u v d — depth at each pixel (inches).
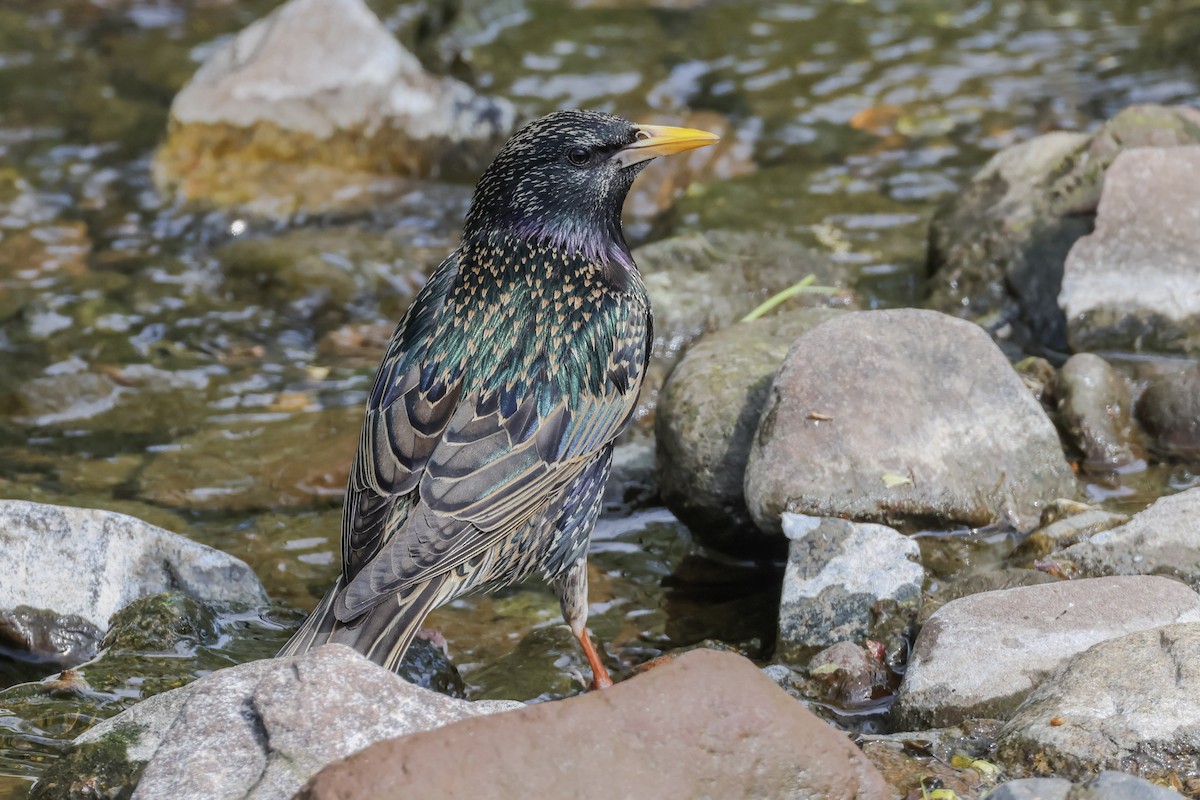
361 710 279.1
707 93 740.0
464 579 346.0
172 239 637.9
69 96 748.6
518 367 368.8
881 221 623.8
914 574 382.0
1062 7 821.9
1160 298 498.9
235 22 833.5
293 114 679.7
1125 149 547.2
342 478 478.6
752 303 551.8
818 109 721.6
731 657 279.6
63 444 501.7
